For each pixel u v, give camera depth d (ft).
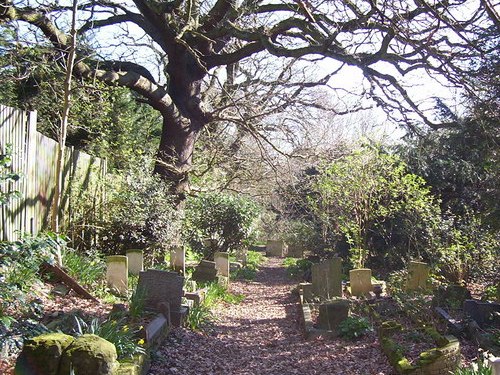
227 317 42.55
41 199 39.47
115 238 48.73
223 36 59.98
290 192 68.33
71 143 65.77
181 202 62.34
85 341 16.51
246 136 73.67
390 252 58.80
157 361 25.59
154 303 31.91
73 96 60.44
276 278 74.02
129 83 56.18
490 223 39.17
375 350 30.35
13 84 56.29
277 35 56.29
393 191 52.11
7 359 19.86
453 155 61.41
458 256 47.96
